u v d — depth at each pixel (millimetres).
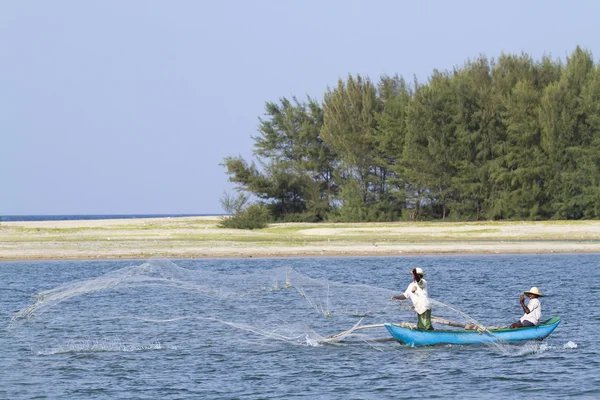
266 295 57594
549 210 139875
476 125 145500
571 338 41312
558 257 89312
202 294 60094
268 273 62781
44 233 120750
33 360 36812
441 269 77625
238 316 49500
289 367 35062
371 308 51062
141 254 90125
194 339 42000
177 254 90375
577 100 137250
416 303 39344
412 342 39219
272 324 46156
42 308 51094
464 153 145750
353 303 52906
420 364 35438
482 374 33500
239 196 136000
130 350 38969
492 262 84438
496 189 144250
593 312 50688
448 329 40500
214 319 48281
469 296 58594
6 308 53625
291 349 39094
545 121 137375
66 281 68125
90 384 32188
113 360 36781
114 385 32031
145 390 31219
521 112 140250
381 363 35719
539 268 78500
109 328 45562
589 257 89000
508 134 141625
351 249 95125
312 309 51781
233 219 134625
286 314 50062
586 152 135625
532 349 38438
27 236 113875
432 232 118312
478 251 94250
